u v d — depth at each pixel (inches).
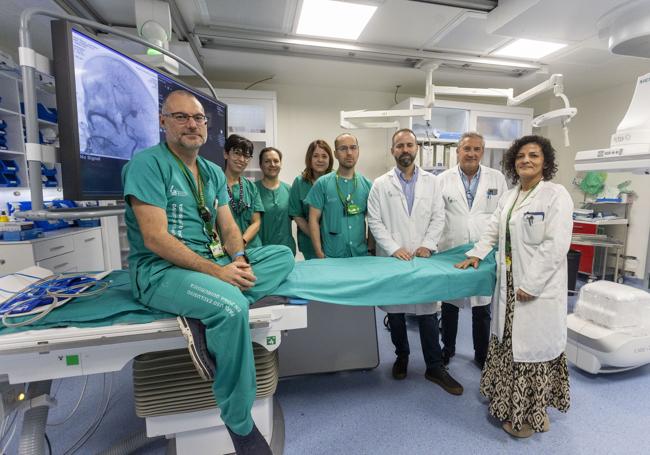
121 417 67.6
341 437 61.9
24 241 94.3
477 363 87.6
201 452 52.9
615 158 70.8
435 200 84.5
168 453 55.4
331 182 89.1
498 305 63.9
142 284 44.5
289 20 108.7
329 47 123.6
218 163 93.4
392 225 83.9
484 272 62.7
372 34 117.6
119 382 79.3
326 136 177.9
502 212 64.2
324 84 170.7
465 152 86.3
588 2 70.9
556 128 201.2
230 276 45.9
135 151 66.3
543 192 59.3
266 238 103.0
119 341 42.2
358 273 59.1
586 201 173.8
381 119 181.2
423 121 171.3
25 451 46.0
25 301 43.9
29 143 48.6
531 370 60.4
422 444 60.0
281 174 175.3
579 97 190.7
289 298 51.6
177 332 44.1
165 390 48.8
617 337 77.5
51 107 130.6
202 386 49.9
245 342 42.3
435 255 75.9
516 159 63.5
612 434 62.3
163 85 73.4
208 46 126.9
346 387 78.5
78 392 75.4
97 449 59.6
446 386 76.2
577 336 83.0
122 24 108.3
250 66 145.9
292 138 174.6
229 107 155.9
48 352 41.9
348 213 88.2
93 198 56.5
